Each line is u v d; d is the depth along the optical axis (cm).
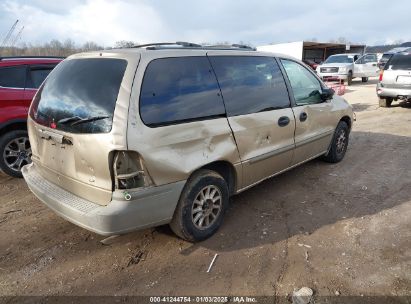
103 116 277
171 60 313
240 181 375
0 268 311
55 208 312
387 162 585
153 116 287
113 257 326
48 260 322
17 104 509
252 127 371
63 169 315
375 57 2403
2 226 383
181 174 303
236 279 292
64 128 302
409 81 1096
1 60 521
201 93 328
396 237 351
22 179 522
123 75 285
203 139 320
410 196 448
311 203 431
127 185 276
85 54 331
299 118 441
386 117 1012
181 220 320
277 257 321
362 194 455
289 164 450
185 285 287
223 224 380
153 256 326
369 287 280
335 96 553
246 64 383
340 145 573
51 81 345
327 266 307
